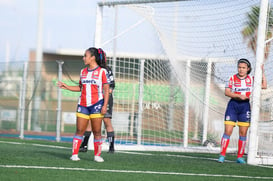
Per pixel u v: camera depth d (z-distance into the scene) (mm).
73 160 24562
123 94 40281
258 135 30391
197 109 39688
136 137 40562
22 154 27281
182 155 32812
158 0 34812
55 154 28172
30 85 50875
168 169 22641
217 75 33188
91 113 23953
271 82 29859
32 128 52438
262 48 27547
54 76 52281
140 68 39531
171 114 41250
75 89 24547
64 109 55844
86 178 18562
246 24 30203
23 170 20016
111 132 32219
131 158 28078
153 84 40812
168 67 39031
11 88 53156
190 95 39406
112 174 19906
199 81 36781
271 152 30688
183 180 19094
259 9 28531
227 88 27781
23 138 50250
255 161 27906
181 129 41188
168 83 40594
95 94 23734
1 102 53750
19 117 51844
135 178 19031
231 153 36875
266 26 28375
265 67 29578
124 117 40438
